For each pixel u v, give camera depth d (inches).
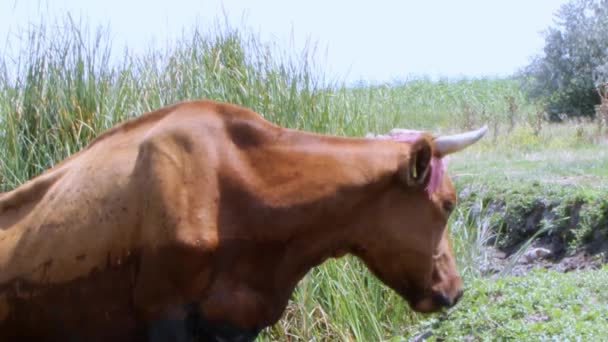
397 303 290.4
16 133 270.7
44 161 272.2
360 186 180.7
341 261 278.5
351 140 186.7
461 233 326.0
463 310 251.1
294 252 181.5
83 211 175.6
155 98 290.5
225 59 304.0
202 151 175.2
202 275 171.6
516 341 219.3
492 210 406.6
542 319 233.6
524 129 666.2
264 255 179.0
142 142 176.4
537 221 385.4
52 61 279.9
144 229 171.0
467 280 296.4
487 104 979.3
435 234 187.3
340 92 318.0
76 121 274.7
